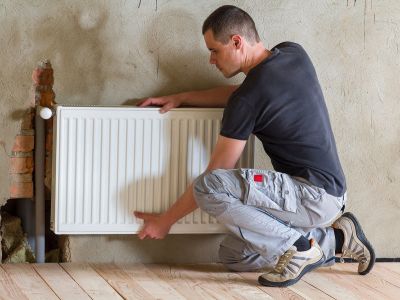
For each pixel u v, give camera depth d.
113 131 3.39
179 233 3.55
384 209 3.79
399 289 3.24
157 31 3.52
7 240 3.69
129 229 3.46
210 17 3.25
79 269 3.46
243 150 3.53
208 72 3.58
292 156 3.22
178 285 3.23
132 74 3.52
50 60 3.45
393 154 3.77
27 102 3.46
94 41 3.47
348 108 3.71
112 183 3.42
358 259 3.46
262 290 3.17
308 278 3.38
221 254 3.48
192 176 3.48
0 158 3.48
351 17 3.65
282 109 3.15
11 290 3.10
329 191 3.21
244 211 3.21
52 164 3.49
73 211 3.41
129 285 3.21
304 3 3.61
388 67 3.71
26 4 3.40
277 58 3.20
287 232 3.22
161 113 3.41
